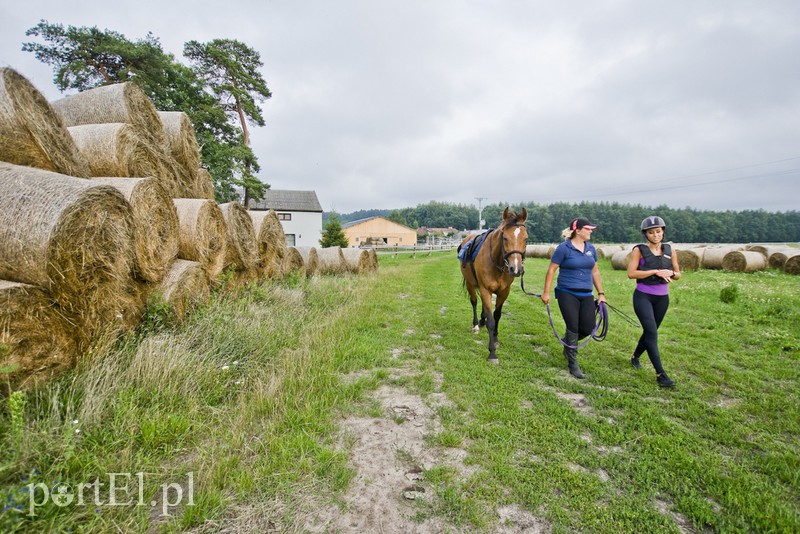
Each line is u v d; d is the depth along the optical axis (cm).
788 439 268
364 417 293
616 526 184
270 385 307
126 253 338
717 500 207
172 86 1989
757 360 436
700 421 292
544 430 272
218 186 2120
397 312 680
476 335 546
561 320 660
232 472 209
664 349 478
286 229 3700
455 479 220
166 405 262
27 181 271
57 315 258
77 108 520
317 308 620
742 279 1220
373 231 5544
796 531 179
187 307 439
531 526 185
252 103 2267
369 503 198
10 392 222
